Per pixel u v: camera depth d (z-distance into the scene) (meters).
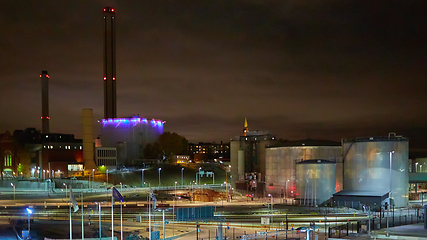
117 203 152.62
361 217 113.81
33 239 82.88
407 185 151.50
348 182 161.88
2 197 174.25
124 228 97.25
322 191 154.50
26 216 118.00
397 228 80.19
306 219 111.06
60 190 198.25
